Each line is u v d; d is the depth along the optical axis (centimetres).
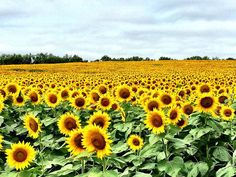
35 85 741
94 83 837
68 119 257
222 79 953
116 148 289
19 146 209
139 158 259
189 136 283
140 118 373
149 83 858
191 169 254
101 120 253
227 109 353
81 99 418
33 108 470
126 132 340
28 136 380
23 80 890
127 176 234
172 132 256
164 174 250
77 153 209
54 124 393
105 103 400
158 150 257
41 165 229
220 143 279
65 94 495
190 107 340
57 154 275
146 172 276
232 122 364
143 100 426
